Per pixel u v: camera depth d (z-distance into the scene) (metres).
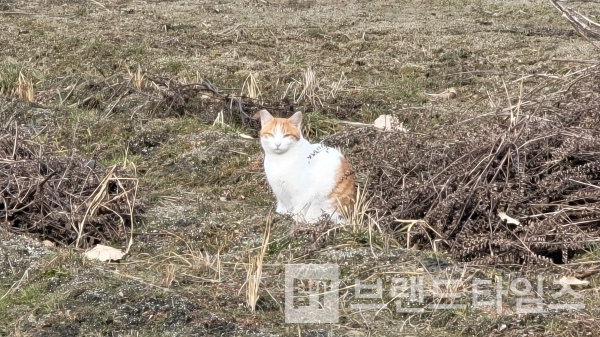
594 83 8.83
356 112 11.12
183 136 10.23
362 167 8.45
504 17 15.63
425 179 7.91
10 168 8.18
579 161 7.75
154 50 13.34
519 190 7.43
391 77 12.38
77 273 6.98
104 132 10.40
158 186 9.15
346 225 7.73
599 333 6.04
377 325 6.37
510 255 7.13
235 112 10.93
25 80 11.42
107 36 13.93
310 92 11.37
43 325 6.29
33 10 15.78
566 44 13.59
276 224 7.91
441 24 15.09
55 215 7.82
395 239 7.64
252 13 15.95
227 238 7.78
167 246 7.71
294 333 6.20
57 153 9.30
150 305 6.43
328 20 15.38
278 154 7.97
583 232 7.23
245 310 6.48
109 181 8.43
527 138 7.70
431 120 10.41
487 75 12.27
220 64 12.66
